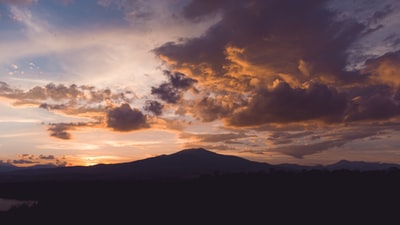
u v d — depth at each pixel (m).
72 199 69.31
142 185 82.06
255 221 44.75
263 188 61.66
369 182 58.25
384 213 44.22
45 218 51.84
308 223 42.34
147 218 49.06
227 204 54.41
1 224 50.31
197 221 46.06
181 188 70.38
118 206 58.09
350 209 46.75
